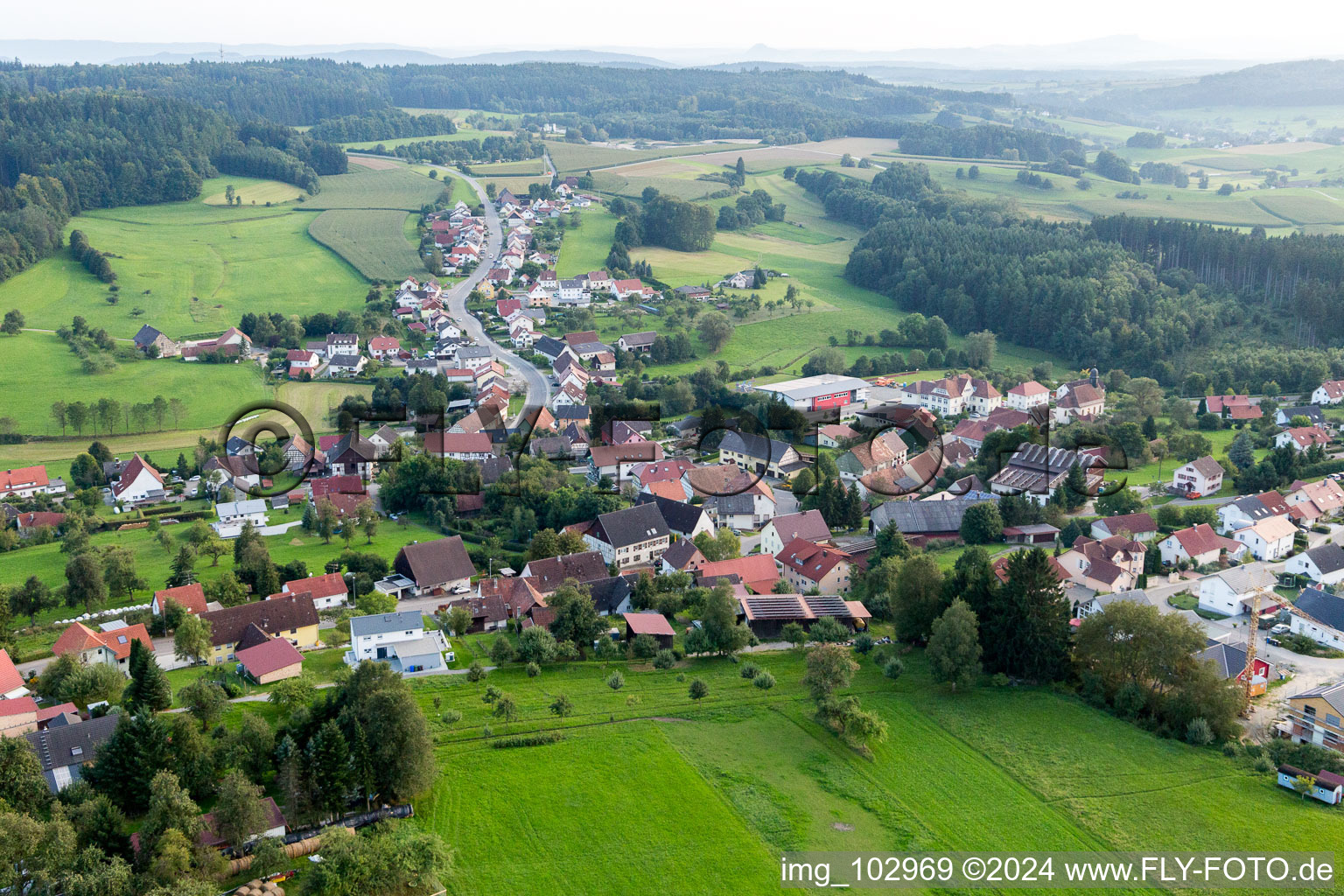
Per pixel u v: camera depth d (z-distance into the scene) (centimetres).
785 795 9794
